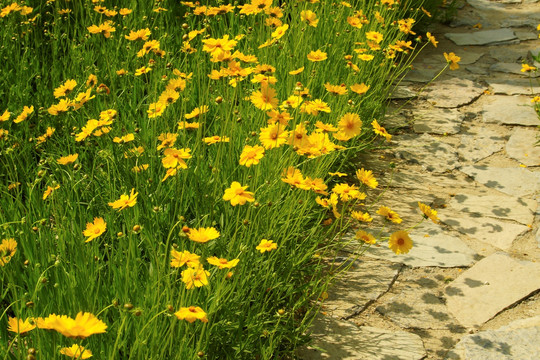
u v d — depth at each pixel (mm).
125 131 3404
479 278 3154
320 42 4852
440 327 2818
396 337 2738
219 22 4758
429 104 5230
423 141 4633
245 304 2500
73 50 4176
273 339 2529
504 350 2650
